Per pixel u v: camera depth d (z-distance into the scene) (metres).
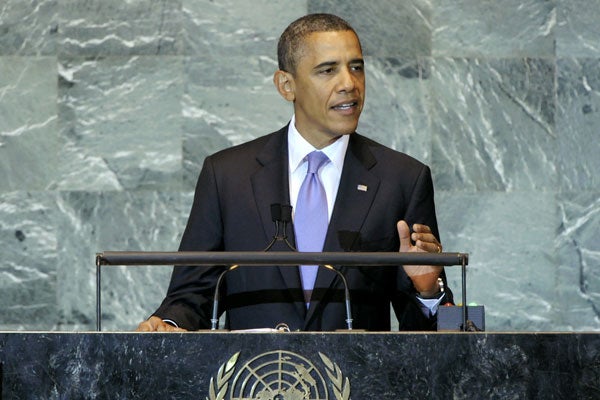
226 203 9.02
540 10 13.60
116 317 13.29
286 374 6.31
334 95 8.72
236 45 13.51
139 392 6.30
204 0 13.52
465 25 13.60
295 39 8.95
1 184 13.34
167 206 13.41
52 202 13.36
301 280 8.66
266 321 8.51
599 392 6.27
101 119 13.45
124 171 13.44
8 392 6.30
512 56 13.57
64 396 6.30
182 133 13.45
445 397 6.29
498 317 13.34
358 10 13.57
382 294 8.72
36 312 13.25
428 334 6.33
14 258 13.29
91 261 13.32
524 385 6.29
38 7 13.45
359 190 8.89
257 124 13.47
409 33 13.58
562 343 6.30
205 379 6.31
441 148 13.51
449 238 13.45
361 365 6.31
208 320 8.78
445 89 13.55
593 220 13.45
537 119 13.53
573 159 13.52
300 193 8.91
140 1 13.52
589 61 13.57
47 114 13.41
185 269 8.83
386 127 13.51
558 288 13.41
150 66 13.48
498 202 13.48
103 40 13.48
